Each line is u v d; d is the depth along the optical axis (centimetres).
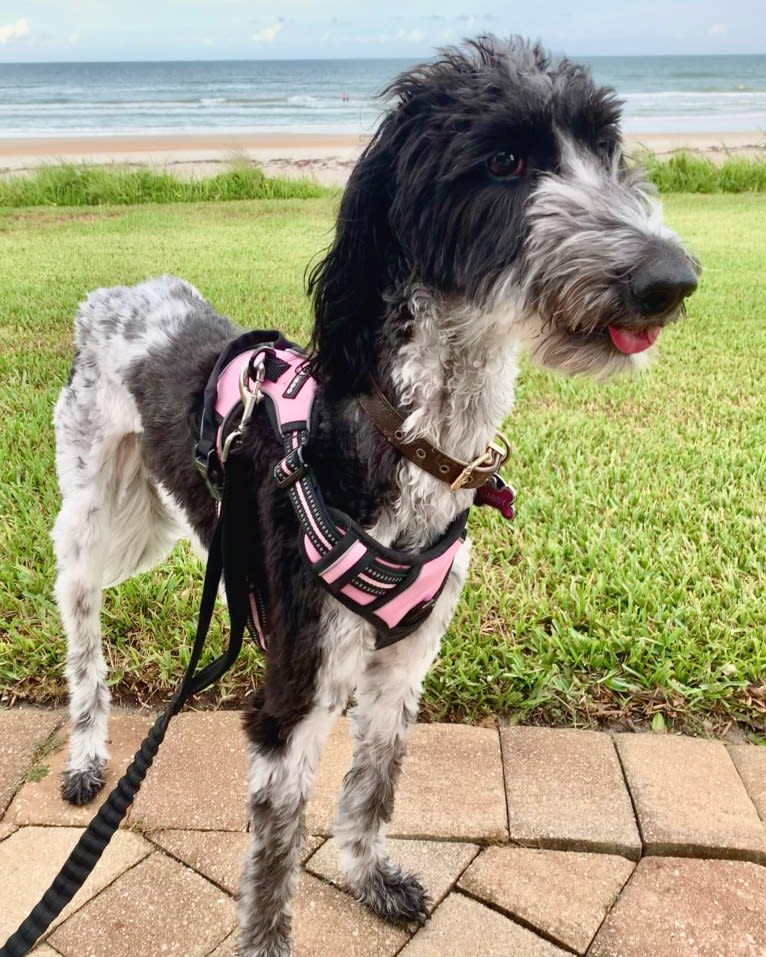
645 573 139
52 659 124
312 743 81
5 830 99
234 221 488
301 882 96
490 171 73
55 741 113
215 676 82
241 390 83
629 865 96
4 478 167
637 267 68
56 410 123
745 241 412
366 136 80
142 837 98
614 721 117
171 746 111
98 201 582
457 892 93
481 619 132
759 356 242
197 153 1059
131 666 123
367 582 74
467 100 72
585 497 161
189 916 90
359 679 85
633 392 217
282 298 289
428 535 79
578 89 76
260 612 84
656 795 103
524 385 220
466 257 73
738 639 126
